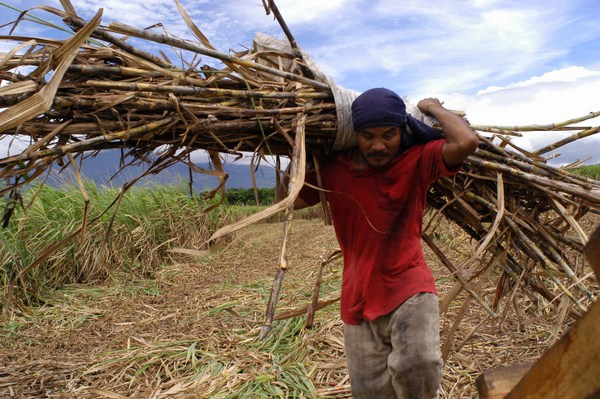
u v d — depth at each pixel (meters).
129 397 3.65
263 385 3.62
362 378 2.49
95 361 4.43
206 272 8.48
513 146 2.72
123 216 8.48
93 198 8.27
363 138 2.25
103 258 7.84
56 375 4.19
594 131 2.76
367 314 2.38
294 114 2.30
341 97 2.30
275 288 1.83
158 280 7.88
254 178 2.32
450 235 6.45
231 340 4.63
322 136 2.40
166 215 9.52
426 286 2.33
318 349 4.21
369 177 2.38
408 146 2.38
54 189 7.85
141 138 2.04
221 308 5.73
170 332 5.21
